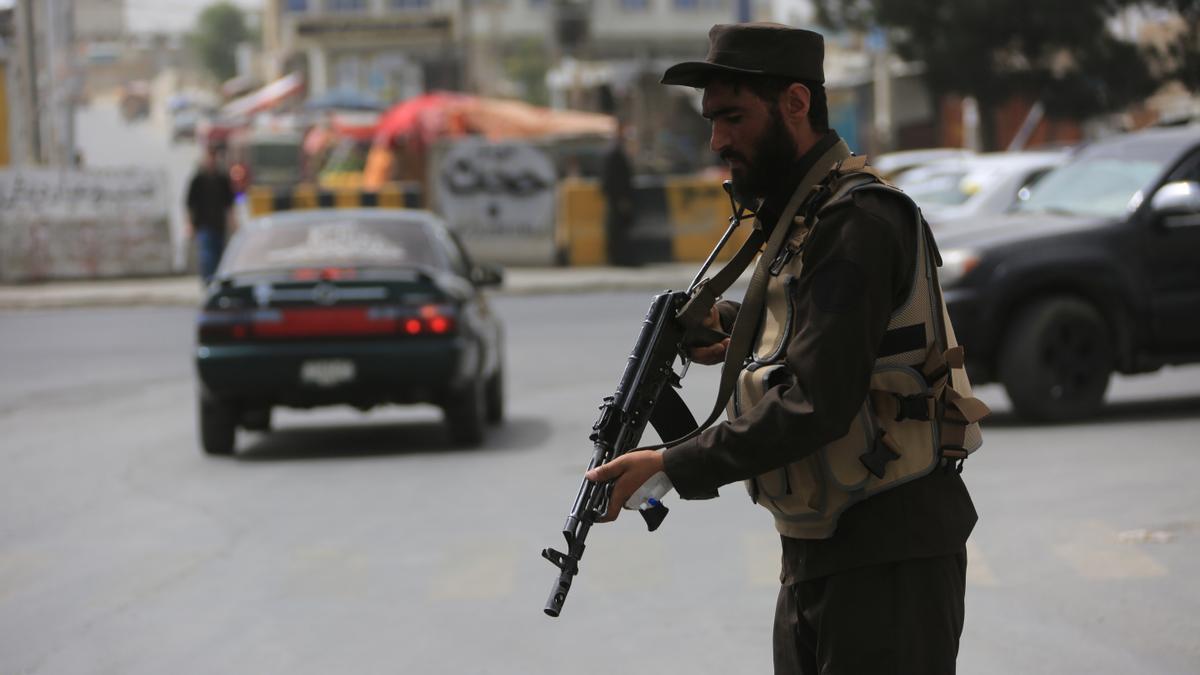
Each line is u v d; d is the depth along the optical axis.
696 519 19.64
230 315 25.25
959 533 7.46
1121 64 70.94
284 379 25.12
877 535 7.35
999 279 25.72
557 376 35.06
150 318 51.44
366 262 26.75
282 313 25.19
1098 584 15.56
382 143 89.62
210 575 17.22
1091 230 26.19
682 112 118.88
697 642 14.07
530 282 58.72
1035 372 25.86
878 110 94.56
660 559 17.38
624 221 63.94
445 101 91.06
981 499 19.89
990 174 43.34
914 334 7.26
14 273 62.97
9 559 18.28
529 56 197.62
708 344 8.08
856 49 110.44
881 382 7.27
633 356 7.76
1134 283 26.16
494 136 90.19
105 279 64.62
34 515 21.00
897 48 76.56
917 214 7.21
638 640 14.19
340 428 30.11
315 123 112.31
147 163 140.12
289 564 17.62
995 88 74.44
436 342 25.08
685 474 7.08
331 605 15.74
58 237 63.84
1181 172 26.86
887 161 67.50
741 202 7.65
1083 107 73.00
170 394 34.00
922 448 7.34
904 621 7.38
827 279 7.00
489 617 15.11
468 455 25.31
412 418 31.61
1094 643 13.60
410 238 27.34
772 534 18.58
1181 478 20.72
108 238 64.62
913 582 7.38
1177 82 71.38
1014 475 21.48
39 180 63.69
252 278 25.66
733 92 7.32
